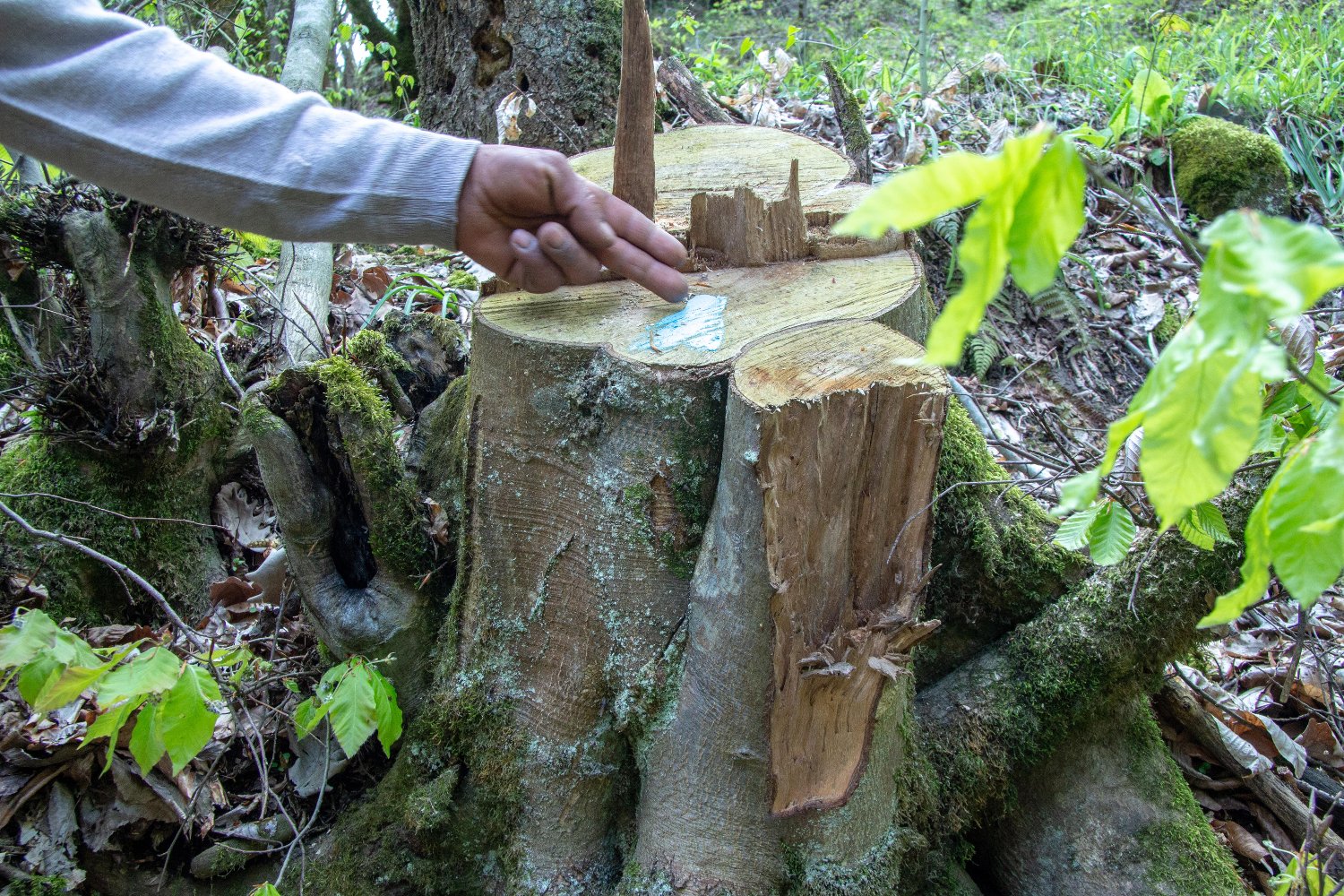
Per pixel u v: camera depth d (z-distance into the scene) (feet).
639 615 5.48
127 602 7.50
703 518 5.32
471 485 5.84
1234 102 14.89
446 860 6.03
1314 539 2.16
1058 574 6.63
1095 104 15.23
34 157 4.32
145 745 4.83
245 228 4.53
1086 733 6.47
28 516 7.27
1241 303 1.83
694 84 10.53
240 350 8.87
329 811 6.47
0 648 4.50
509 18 10.10
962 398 9.94
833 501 4.71
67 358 7.25
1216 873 6.13
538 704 5.84
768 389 4.57
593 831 5.90
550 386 5.35
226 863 6.08
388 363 7.13
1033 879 6.42
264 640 7.35
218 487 8.30
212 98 4.44
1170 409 2.03
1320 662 7.29
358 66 20.51
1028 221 1.78
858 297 5.53
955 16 20.94
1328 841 6.33
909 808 5.77
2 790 5.88
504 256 4.97
